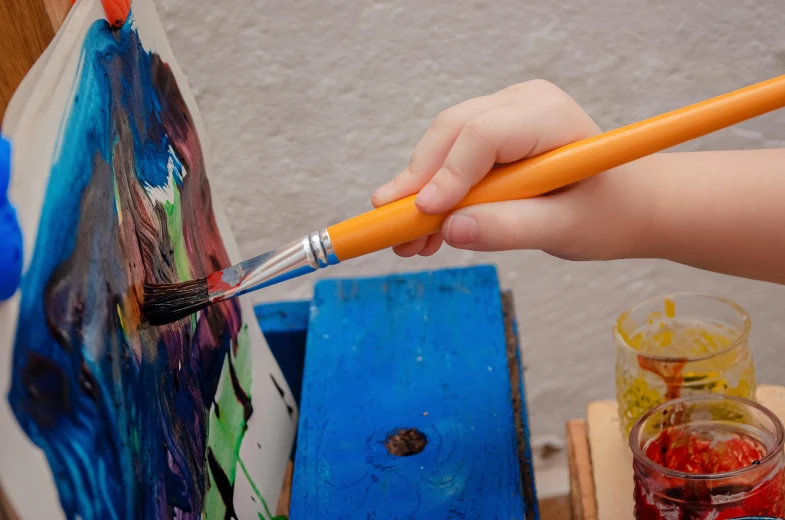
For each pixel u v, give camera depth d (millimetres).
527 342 795
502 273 756
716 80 691
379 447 427
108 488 246
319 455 424
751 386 445
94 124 287
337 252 349
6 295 210
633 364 442
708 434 387
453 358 488
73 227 254
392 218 349
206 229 427
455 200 344
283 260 348
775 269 451
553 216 360
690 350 488
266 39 614
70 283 246
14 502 196
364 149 670
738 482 338
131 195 319
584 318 790
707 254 441
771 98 335
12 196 221
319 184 678
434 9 625
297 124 650
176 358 345
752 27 670
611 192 386
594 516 451
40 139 243
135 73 354
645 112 696
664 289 788
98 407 250
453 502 389
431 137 385
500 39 647
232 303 453
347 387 472
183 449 330
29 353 216
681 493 343
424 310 531
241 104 635
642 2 648
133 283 304
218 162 655
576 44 658
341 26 619
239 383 430
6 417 202
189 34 602
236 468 393
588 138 354
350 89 644
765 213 432
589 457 481
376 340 508
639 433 381
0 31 286
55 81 263
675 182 426
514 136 344
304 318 556
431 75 651
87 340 252
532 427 848
